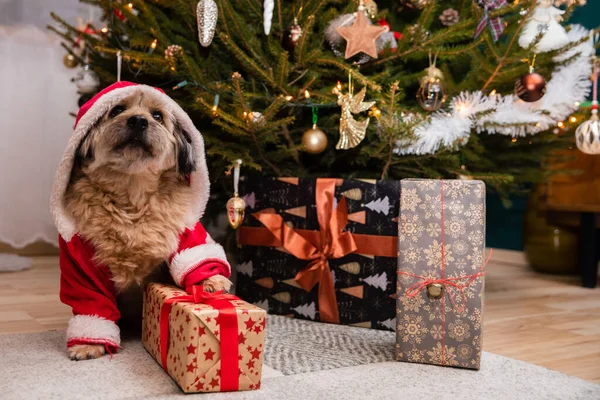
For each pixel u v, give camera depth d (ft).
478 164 7.25
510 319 6.10
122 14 6.56
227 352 3.60
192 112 6.52
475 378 4.03
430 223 4.30
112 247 4.42
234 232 7.99
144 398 3.46
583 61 6.66
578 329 5.68
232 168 6.20
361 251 5.44
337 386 3.78
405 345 4.36
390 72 6.52
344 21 5.97
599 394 3.74
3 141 9.88
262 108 6.46
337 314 5.56
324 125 6.60
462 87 6.59
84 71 7.47
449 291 4.25
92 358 4.24
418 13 7.51
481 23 5.87
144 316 4.62
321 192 5.59
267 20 4.82
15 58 9.95
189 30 6.68
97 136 4.50
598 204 8.43
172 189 4.83
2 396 3.42
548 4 6.16
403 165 6.86
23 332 5.01
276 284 5.92
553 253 9.09
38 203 10.09
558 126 6.90
